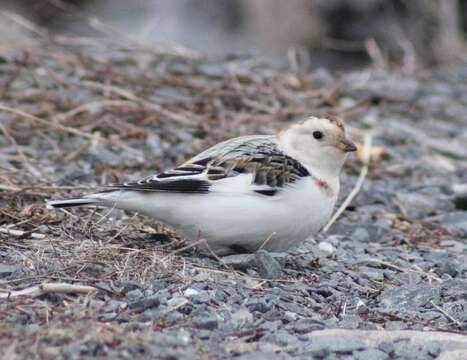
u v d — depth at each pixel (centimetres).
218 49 2466
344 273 970
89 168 1276
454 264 1012
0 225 982
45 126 1374
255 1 2577
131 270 863
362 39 2519
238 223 910
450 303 877
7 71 1568
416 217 1282
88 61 1684
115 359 671
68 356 669
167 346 706
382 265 1020
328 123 945
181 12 2586
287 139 959
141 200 916
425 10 2494
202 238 932
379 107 1822
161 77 1655
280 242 941
